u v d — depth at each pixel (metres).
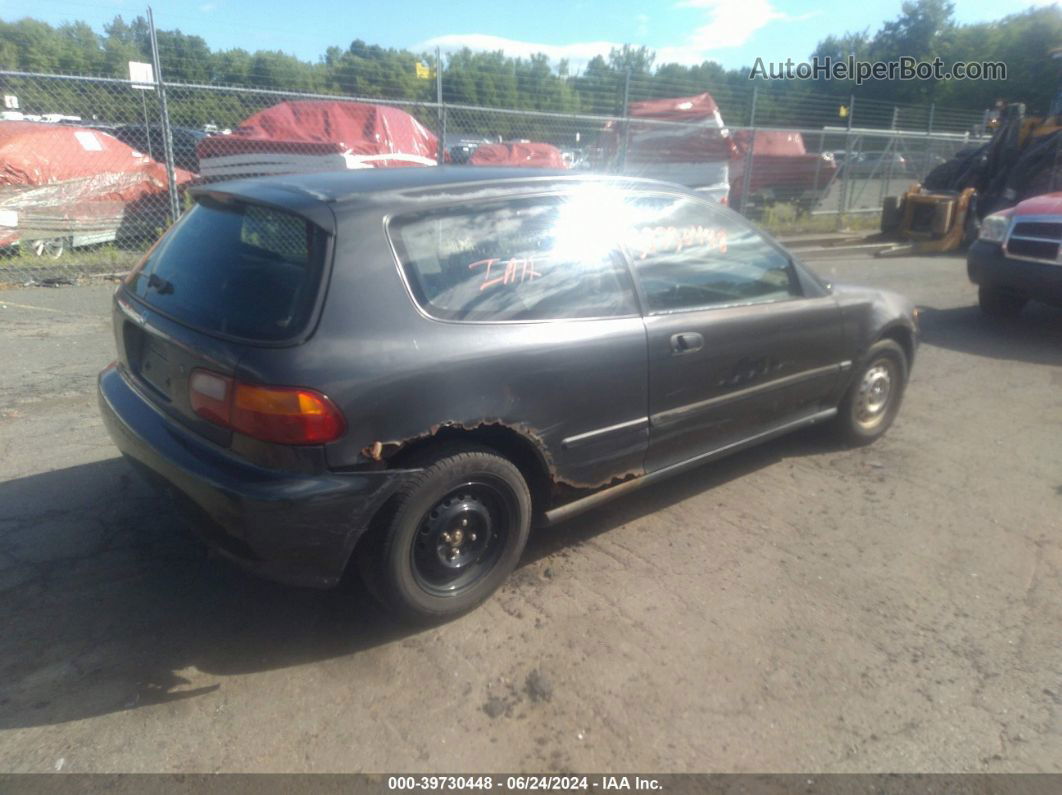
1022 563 3.91
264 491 2.79
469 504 3.26
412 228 3.18
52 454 4.64
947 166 15.11
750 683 3.02
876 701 2.95
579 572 3.73
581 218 3.66
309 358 2.83
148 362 3.37
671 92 15.96
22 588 3.41
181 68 11.64
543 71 14.00
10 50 11.29
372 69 12.50
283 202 3.13
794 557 3.91
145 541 3.80
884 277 11.69
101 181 9.90
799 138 17.08
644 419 3.79
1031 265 7.88
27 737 2.66
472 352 3.15
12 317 7.47
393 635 3.24
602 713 2.86
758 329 4.20
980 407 6.12
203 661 3.05
